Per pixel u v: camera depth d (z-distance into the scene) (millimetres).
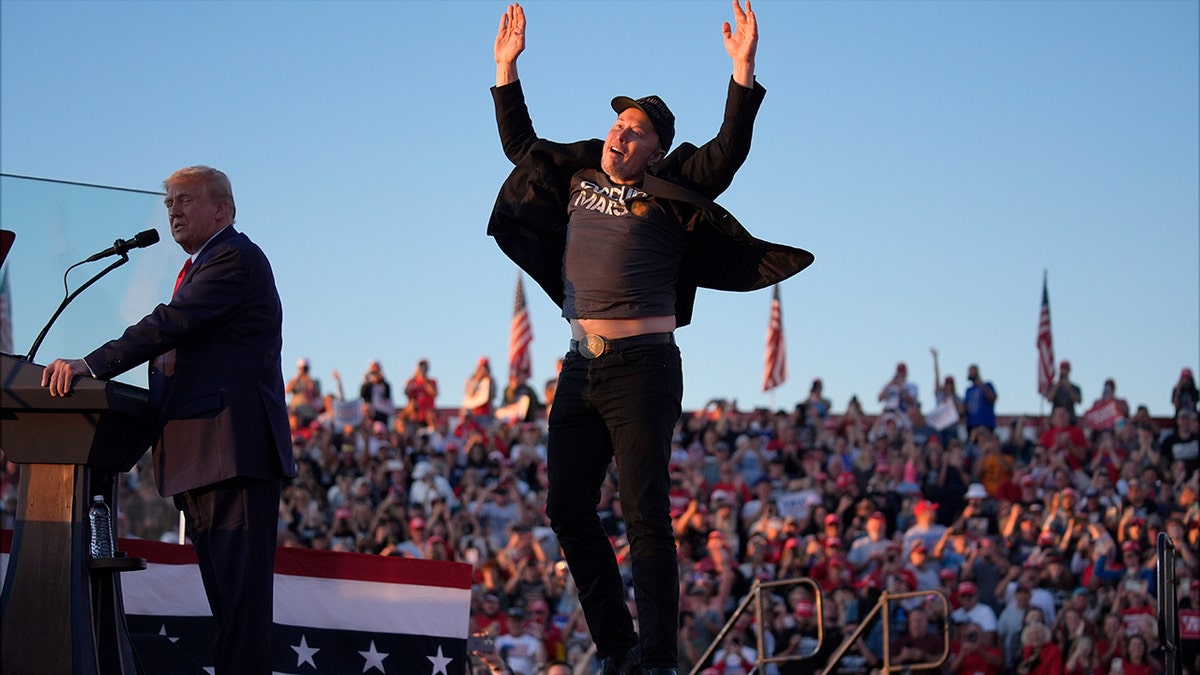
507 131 4871
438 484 16844
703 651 12031
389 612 6234
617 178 4586
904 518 15906
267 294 4523
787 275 4535
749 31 4395
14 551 4035
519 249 4734
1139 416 20906
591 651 11758
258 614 4363
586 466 4633
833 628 12273
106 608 4188
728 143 4430
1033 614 12906
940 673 12516
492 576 13047
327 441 18250
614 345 4461
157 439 4418
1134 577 13828
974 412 21359
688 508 14859
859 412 20969
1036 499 16859
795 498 16047
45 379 4023
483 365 22531
